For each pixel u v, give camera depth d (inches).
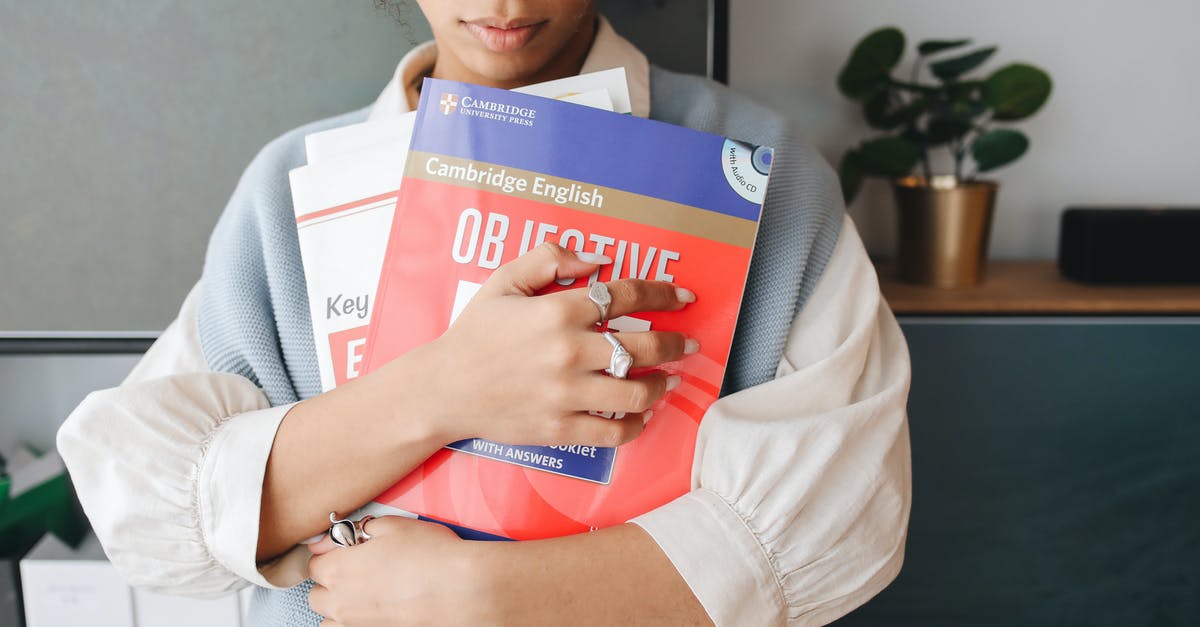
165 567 20.9
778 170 22.8
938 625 42.1
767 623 19.1
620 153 19.7
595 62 23.9
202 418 21.2
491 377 18.4
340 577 19.7
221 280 23.9
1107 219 43.9
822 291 22.2
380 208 21.0
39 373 45.4
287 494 20.1
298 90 35.3
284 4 34.4
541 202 19.8
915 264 45.8
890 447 20.6
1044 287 44.8
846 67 45.4
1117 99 50.2
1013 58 49.8
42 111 35.5
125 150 35.9
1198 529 40.6
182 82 35.3
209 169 36.1
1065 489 40.8
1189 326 39.2
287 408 20.6
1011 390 40.1
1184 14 48.9
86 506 21.0
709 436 19.8
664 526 19.0
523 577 18.5
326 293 21.2
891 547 20.7
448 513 20.0
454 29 20.2
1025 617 41.8
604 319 18.6
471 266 20.0
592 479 19.9
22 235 36.9
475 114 20.0
